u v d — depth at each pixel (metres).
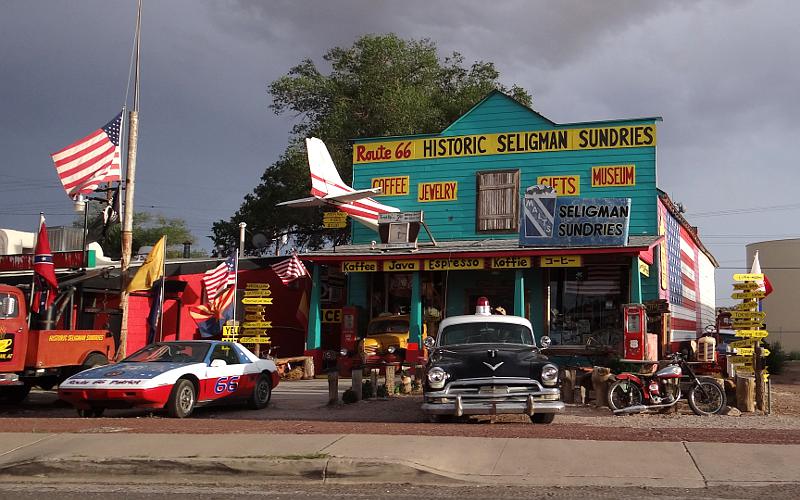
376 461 7.63
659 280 22.36
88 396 12.73
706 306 35.66
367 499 6.81
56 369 15.62
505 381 11.13
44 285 15.70
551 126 23.59
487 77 40.50
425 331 22.06
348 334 22.80
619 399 13.23
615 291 21.81
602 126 23.12
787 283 51.53
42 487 7.67
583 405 14.38
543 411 11.09
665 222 24.44
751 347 14.08
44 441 9.45
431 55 39.19
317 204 23.67
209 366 13.99
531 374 11.34
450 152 24.55
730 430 10.11
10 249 30.56
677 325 26.02
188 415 13.32
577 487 7.11
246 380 14.83
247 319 23.69
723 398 13.02
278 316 27.80
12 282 22.78
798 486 6.96
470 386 11.20
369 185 25.25
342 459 7.74
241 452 8.25
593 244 19.64
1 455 8.85
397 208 24.78
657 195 22.48
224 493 7.22
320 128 36.25
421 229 24.42
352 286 24.64
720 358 17.03
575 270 22.30
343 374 22.30
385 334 21.94
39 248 15.68
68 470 8.13
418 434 9.43
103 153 19.66
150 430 10.19
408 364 20.75
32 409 16.08
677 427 11.27
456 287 23.42
